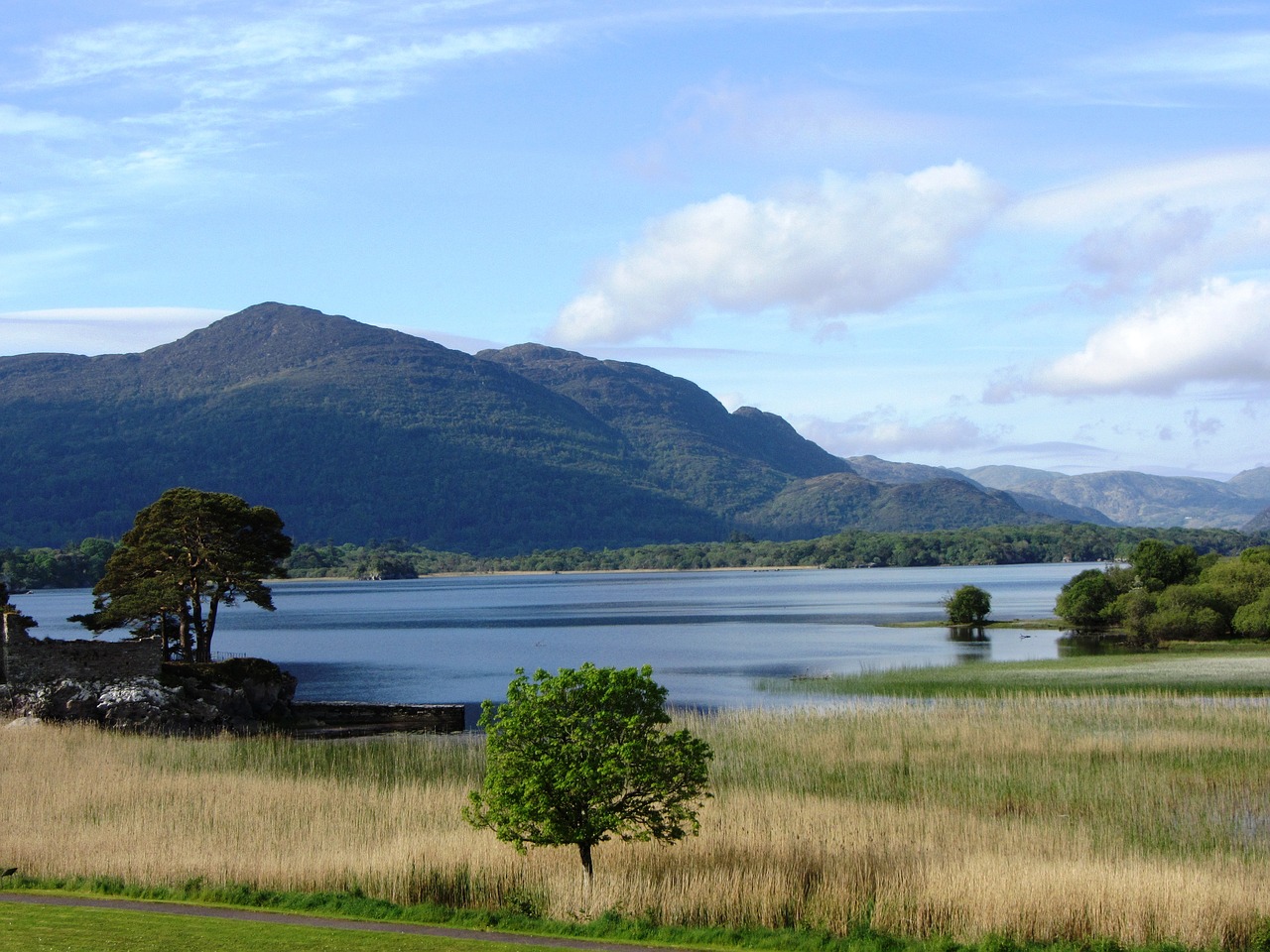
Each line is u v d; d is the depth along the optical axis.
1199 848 35.38
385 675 100.38
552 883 30.03
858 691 77.56
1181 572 125.50
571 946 25.48
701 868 31.70
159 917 26.62
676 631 146.88
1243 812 40.16
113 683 64.38
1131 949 26.67
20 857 33.03
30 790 42.25
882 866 32.59
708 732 55.44
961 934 27.84
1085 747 50.66
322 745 60.59
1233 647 101.19
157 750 53.22
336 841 35.00
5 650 62.72
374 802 40.59
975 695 72.75
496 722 29.50
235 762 52.19
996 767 47.28
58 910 27.36
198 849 34.06
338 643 138.38
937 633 131.00
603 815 28.41
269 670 74.19
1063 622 134.12
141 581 75.94
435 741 62.59
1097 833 37.47
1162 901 28.45
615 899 28.83
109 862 32.44
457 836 34.69
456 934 26.38
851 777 46.09
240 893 29.77
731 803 39.38
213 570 77.31
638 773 28.53
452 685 92.38
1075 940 27.41
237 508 78.31
